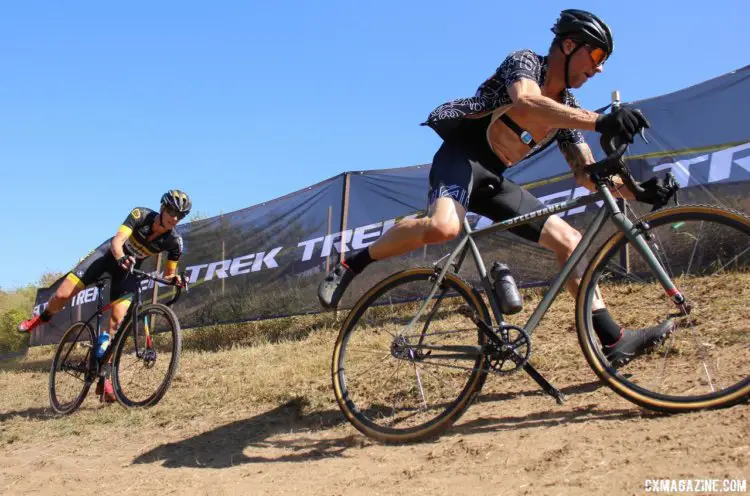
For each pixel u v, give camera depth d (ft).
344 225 22.67
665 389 9.17
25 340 35.76
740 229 8.33
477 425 9.75
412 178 21.58
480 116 9.84
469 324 10.51
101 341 17.35
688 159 16.49
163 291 27.17
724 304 11.87
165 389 15.67
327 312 22.58
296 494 8.15
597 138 17.95
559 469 7.16
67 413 16.99
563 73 9.75
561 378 11.43
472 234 10.33
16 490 10.30
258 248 24.79
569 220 14.08
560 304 16.70
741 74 16.05
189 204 17.31
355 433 10.91
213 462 10.63
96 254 18.29
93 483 10.15
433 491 7.34
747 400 7.91
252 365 18.56
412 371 12.39
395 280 10.68
